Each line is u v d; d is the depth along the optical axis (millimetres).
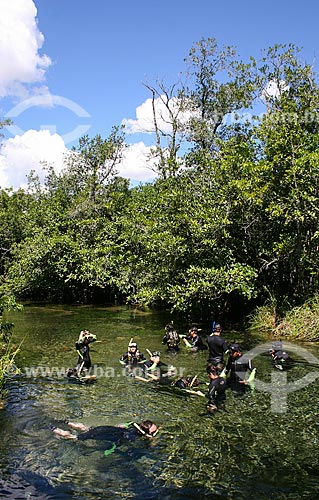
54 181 34406
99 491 5586
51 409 8328
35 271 24797
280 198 14805
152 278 17531
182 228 15867
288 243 14883
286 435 7184
